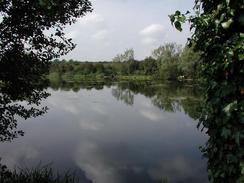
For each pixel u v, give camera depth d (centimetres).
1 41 793
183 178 1260
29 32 804
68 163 1480
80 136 2105
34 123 2578
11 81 819
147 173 1337
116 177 1290
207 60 395
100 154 1650
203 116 396
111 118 2873
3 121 829
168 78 7906
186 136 2044
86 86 7175
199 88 436
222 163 363
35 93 913
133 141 1952
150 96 4738
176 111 3103
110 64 10769
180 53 7900
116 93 5466
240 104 339
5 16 779
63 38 859
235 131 339
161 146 1805
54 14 782
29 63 827
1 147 1761
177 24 373
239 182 335
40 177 859
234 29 358
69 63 10406
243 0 337
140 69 10188
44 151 1695
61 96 5016
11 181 824
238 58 333
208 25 367
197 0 395
